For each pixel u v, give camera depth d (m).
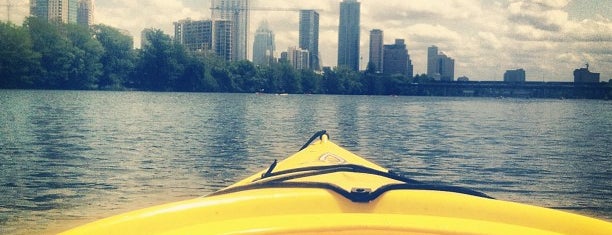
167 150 15.15
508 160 14.73
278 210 1.68
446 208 1.72
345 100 39.28
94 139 17.00
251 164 13.32
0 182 10.79
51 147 15.34
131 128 19.95
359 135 19.62
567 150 16.59
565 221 1.67
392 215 1.55
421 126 22.83
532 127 23.05
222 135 18.61
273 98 38.78
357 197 1.71
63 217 8.41
